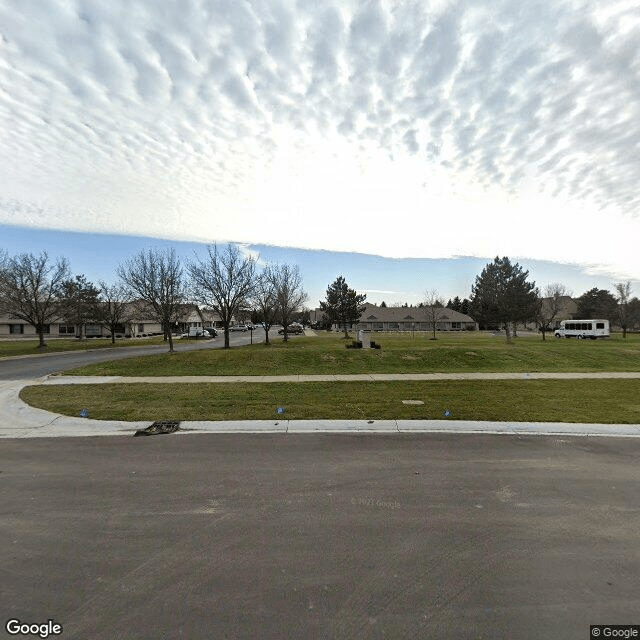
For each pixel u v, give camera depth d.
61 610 2.85
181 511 4.42
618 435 7.66
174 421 8.47
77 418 8.75
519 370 17.19
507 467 5.90
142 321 54.31
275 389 12.10
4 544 3.72
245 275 28.17
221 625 2.71
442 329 81.06
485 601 2.96
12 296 31.59
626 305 52.50
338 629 2.68
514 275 54.53
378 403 10.17
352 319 45.97
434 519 4.25
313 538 3.85
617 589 3.11
